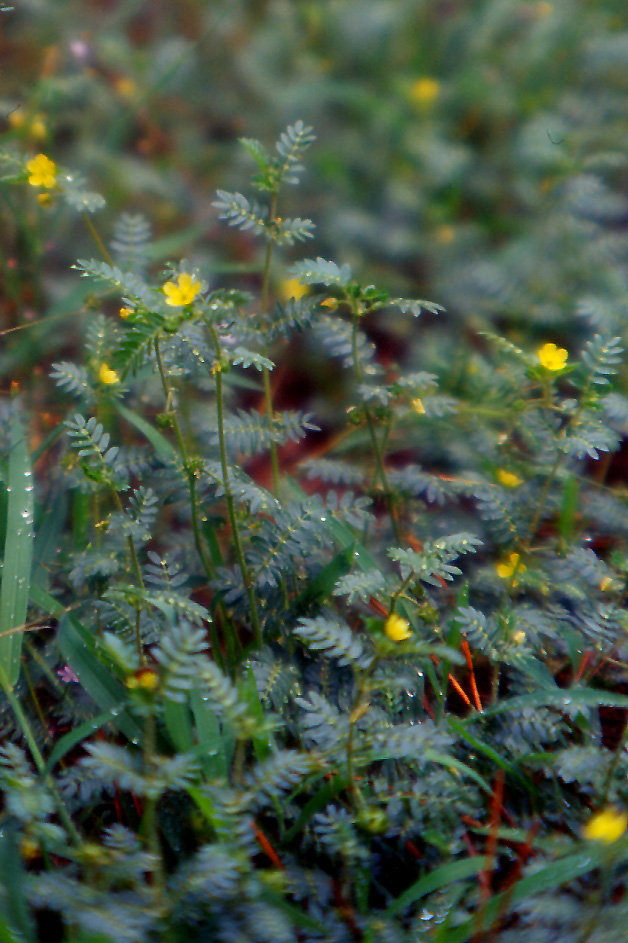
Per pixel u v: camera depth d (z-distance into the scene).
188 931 1.21
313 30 1.96
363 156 1.71
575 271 1.48
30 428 1.40
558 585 1.31
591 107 1.75
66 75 1.79
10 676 1.26
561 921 1.21
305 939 1.22
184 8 2.04
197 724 1.24
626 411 1.30
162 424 1.28
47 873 1.22
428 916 1.22
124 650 1.19
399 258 1.57
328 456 1.44
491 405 1.42
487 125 1.82
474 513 1.39
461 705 1.31
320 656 1.29
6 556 1.29
